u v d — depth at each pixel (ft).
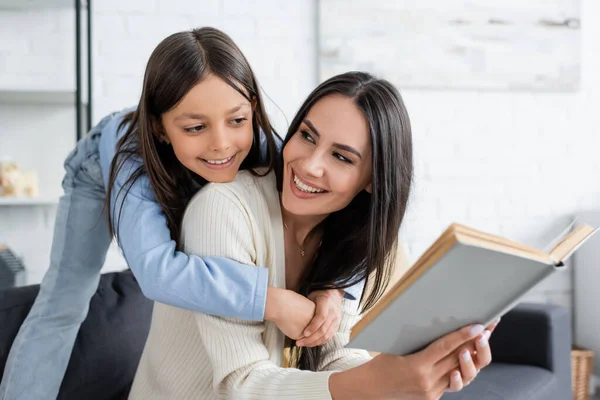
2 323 4.77
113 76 8.87
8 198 7.96
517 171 10.12
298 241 3.85
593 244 9.88
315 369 3.84
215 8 9.11
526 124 10.11
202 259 3.30
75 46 8.34
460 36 9.63
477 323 2.57
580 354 8.87
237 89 3.57
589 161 10.36
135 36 8.90
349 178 3.25
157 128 3.76
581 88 10.20
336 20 9.29
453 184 9.91
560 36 9.95
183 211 3.82
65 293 4.73
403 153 3.31
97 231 4.84
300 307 3.32
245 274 3.23
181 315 3.70
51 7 8.64
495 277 2.24
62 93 7.93
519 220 10.16
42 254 8.75
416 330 2.53
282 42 9.31
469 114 9.89
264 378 3.15
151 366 3.94
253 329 3.38
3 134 8.64
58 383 4.64
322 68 9.30
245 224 3.41
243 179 3.67
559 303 10.36
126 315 5.26
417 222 9.81
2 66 8.57
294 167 3.34
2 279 7.93
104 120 4.99
